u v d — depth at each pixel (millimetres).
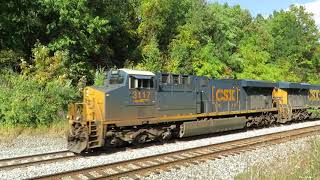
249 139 17688
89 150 14922
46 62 21344
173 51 30734
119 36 30250
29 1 22188
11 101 18422
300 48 49938
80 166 12281
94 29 24703
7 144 15984
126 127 15680
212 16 34906
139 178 10617
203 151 14523
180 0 34469
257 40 45656
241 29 44594
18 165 12000
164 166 11914
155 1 30547
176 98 17594
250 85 22969
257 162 12898
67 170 11453
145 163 12398
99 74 23625
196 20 33406
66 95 20188
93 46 24828
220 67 32750
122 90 15172
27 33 23297
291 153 14188
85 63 24969
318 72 55812
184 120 18188
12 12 22016
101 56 28094
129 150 15328
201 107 19328
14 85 19891
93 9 25328
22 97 18703
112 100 14797
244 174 10875
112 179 10391
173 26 33188
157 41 30984
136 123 15656
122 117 15156
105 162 12961
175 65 29531
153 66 27859
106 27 25547
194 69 31344
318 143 12945
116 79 15695
